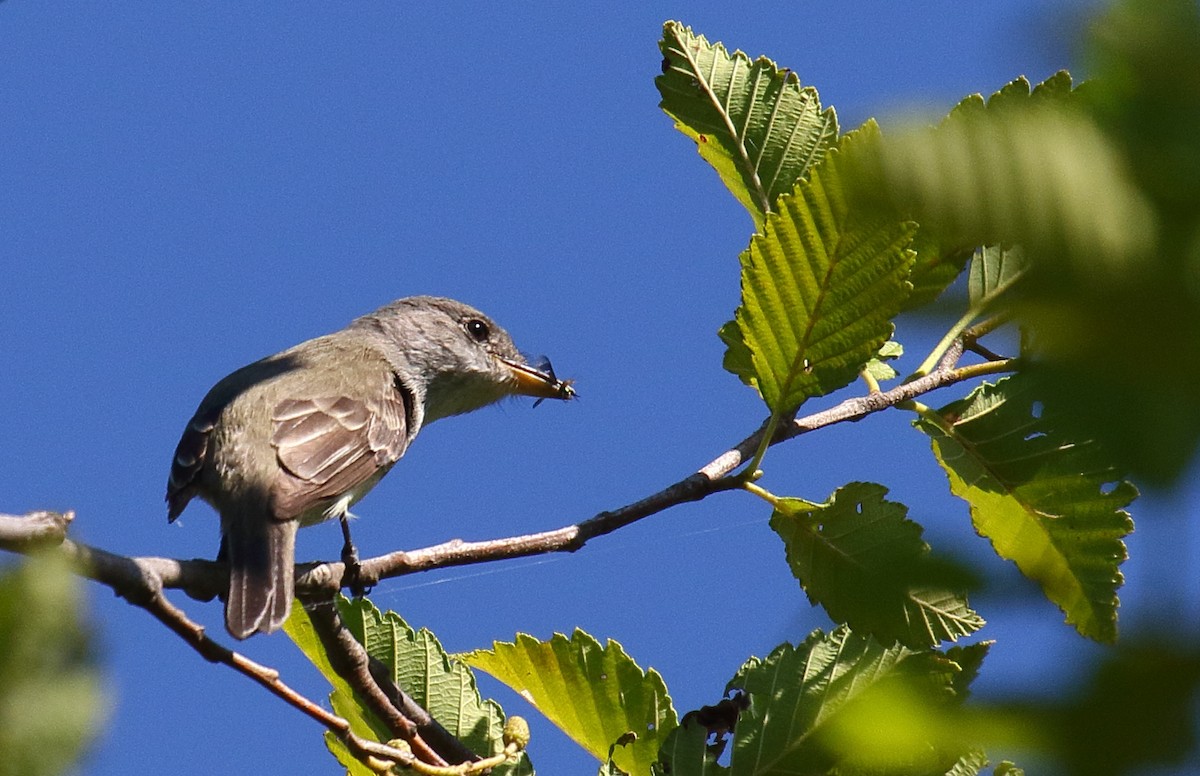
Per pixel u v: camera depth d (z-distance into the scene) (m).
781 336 6.56
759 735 6.18
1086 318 1.51
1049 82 4.07
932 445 6.73
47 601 1.64
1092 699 1.49
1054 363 1.58
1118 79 1.46
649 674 7.09
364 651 6.85
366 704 6.76
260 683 5.38
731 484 6.82
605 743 7.06
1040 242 1.48
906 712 2.63
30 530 5.04
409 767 5.72
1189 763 1.45
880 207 1.57
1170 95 1.43
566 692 7.12
